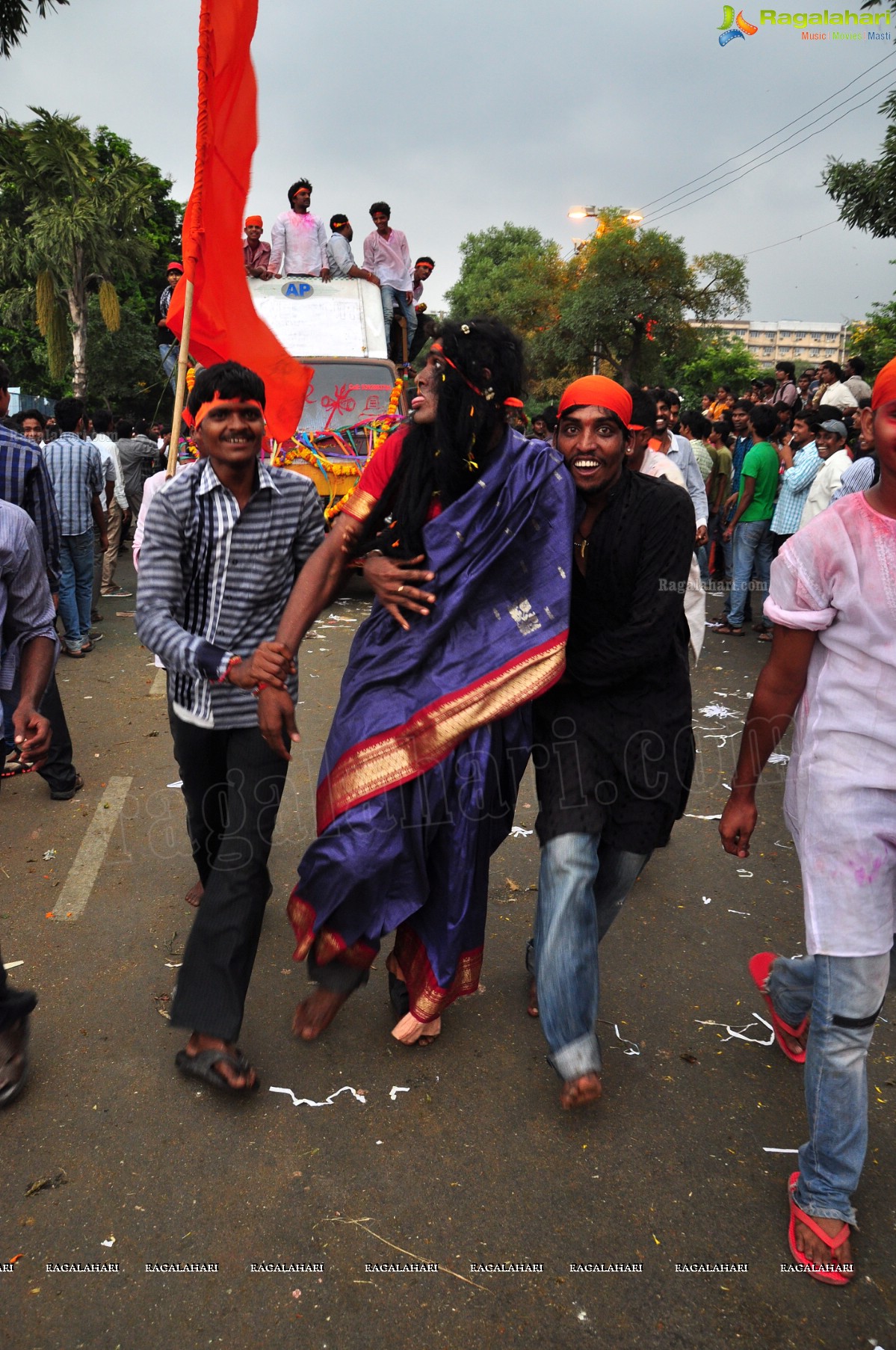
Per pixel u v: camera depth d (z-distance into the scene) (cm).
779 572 211
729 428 1046
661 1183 230
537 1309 197
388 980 310
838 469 715
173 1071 264
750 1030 292
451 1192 226
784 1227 219
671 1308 198
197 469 251
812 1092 208
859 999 202
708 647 801
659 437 618
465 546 239
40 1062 267
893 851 202
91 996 298
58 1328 190
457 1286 201
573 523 244
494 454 241
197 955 251
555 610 242
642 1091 263
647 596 245
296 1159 234
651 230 3647
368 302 1044
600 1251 211
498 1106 255
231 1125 245
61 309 2706
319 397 984
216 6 398
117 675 675
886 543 196
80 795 458
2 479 394
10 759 468
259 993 303
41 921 342
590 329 3662
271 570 259
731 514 982
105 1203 219
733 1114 255
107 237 2598
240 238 433
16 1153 234
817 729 208
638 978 317
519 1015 296
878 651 199
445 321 239
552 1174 232
